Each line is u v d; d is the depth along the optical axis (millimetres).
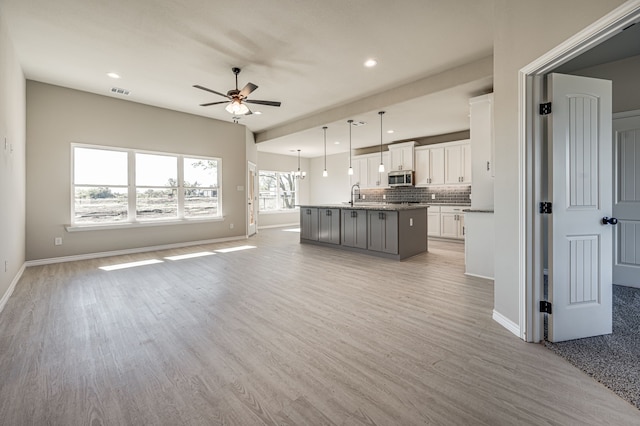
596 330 2219
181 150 6246
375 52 3693
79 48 3598
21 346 2154
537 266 2148
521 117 2162
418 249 5414
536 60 2010
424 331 2348
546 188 2182
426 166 7410
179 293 3312
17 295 3266
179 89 4934
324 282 3695
